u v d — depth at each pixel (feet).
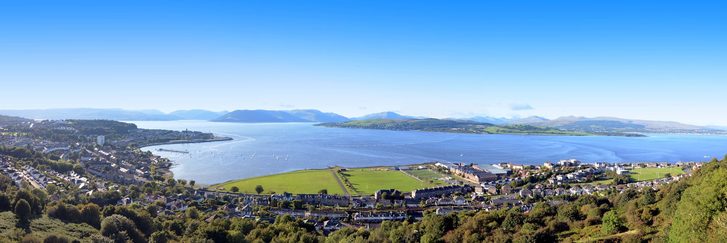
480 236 560.61
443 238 592.60
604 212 625.41
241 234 655.76
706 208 376.48
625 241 458.91
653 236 451.12
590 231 538.06
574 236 531.09
